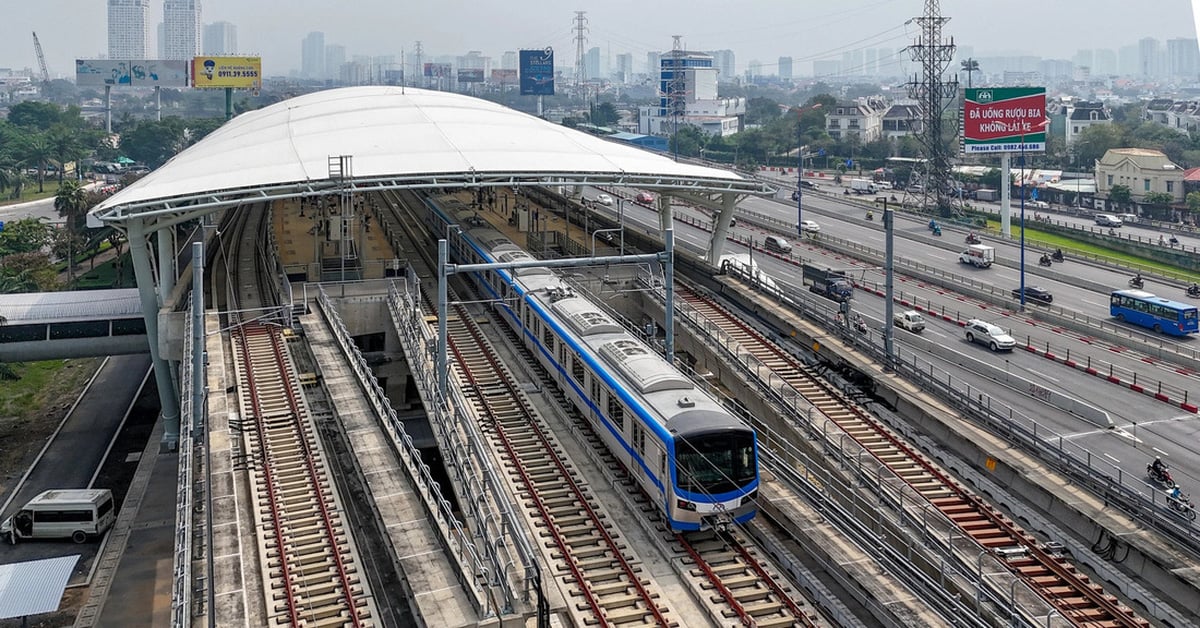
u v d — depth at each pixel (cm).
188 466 3228
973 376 5459
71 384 7006
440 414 3844
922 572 2948
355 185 5359
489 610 2512
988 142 10450
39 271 9444
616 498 3584
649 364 3700
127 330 5934
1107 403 5019
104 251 11556
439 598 2591
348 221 6400
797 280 8019
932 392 4300
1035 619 2659
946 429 3991
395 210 9231
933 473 3756
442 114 7194
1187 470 4031
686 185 5869
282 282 5956
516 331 5284
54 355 5872
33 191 16738
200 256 3788
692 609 2850
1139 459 4141
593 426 3975
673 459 3148
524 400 4516
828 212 12275
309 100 8612
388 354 5609
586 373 4019
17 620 3562
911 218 12150
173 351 5250
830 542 3134
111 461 5375
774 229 10831
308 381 4553
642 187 5812
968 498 3544
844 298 6322
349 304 5678
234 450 3725
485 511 3164
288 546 3091
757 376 4422
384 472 3431
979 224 11812
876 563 2983
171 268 5694
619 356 3834
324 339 5056
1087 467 3469
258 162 5872
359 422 3903
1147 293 7269
